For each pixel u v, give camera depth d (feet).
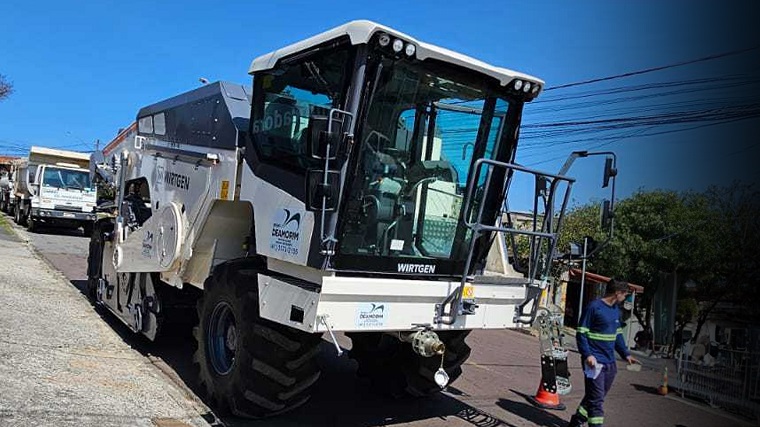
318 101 15.46
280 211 16.15
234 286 17.38
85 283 37.93
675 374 35.73
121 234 26.35
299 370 16.84
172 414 16.92
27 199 77.05
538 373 30.58
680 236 53.01
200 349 19.17
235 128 18.79
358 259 15.17
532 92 17.57
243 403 16.97
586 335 20.99
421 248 16.63
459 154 17.10
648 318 55.26
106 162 32.42
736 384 28.71
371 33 14.02
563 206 17.42
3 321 23.29
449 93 16.38
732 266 50.42
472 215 17.74
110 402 16.61
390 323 15.55
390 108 15.34
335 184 14.33
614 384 32.24
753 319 49.19
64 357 20.24
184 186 21.70
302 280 15.38
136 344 24.94
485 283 17.25
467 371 29.09
